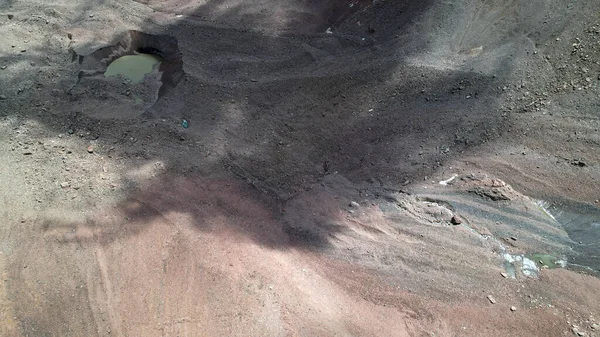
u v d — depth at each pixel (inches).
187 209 287.7
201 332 222.7
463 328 223.6
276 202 296.0
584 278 239.0
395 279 249.1
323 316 230.5
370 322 228.4
